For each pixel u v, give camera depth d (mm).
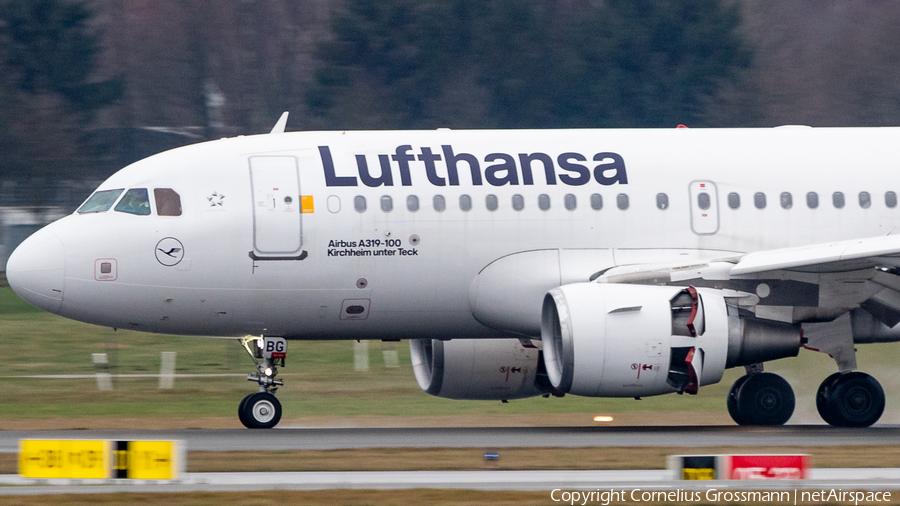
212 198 62344
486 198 64312
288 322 63969
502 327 65375
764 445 54688
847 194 67750
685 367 61125
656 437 58344
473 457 50156
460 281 64188
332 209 62781
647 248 65312
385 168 63969
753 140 68812
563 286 61406
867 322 68000
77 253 61188
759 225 66562
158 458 43906
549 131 67438
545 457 50125
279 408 64375
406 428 64938
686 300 61000
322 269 62625
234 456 50250
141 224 61812
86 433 61000
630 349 59500
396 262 63281
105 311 62188
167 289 61844
